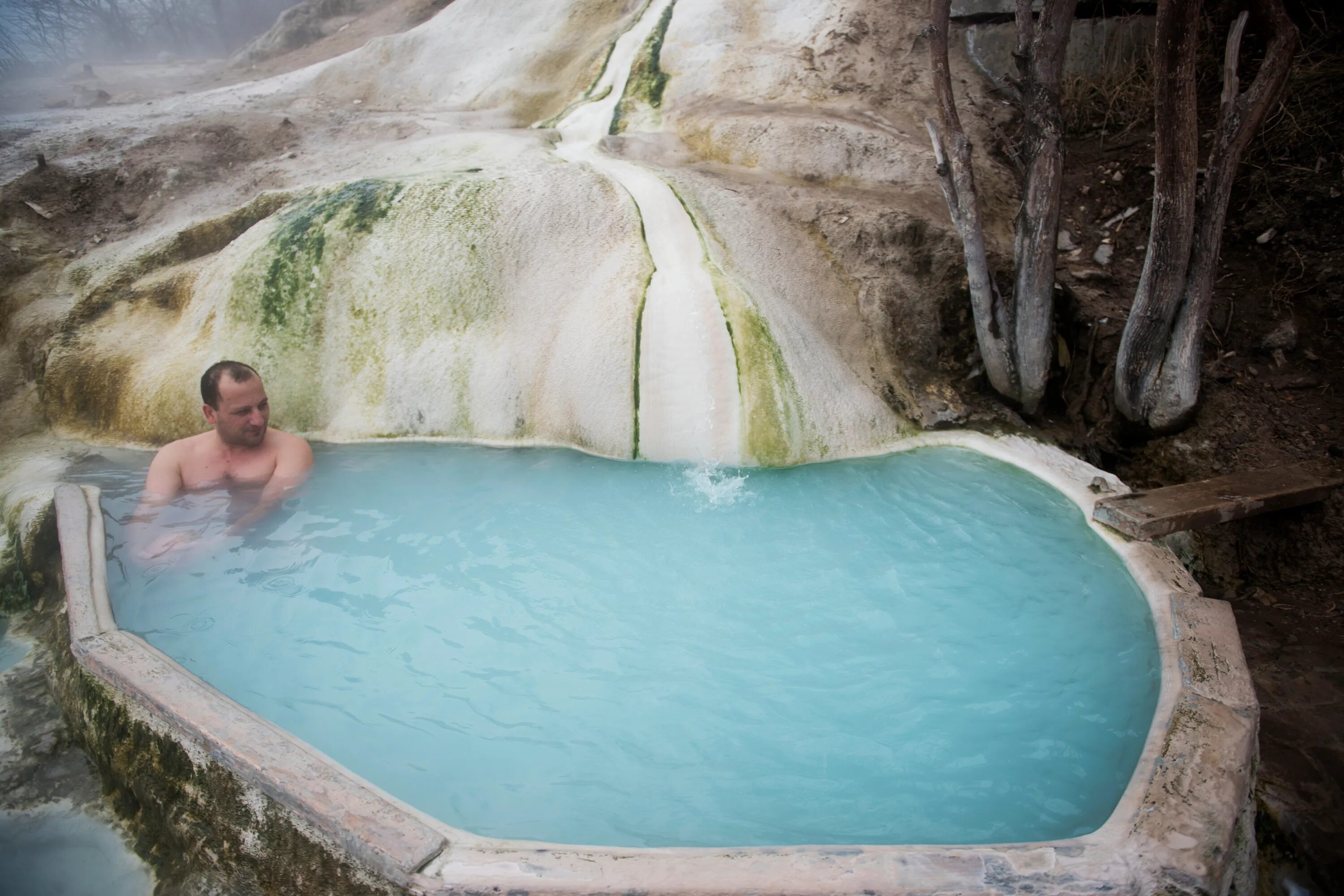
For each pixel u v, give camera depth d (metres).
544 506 4.01
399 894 2.16
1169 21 3.67
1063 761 2.63
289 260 4.91
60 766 3.12
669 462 4.30
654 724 2.80
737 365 4.24
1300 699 3.42
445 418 4.67
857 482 4.12
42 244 5.84
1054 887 2.03
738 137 5.65
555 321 4.64
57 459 4.71
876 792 2.54
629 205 4.88
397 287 4.82
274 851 2.43
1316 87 5.25
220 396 3.93
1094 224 5.43
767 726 2.79
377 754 2.69
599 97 6.48
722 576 3.52
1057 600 3.33
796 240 4.97
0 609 3.93
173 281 5.27
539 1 7.79
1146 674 2.94
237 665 3.08
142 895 2.69
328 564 3.62
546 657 3.11
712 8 6.78
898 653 3.09
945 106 4.23
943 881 2.03
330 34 10.92
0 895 2.70
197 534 3.79
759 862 2.09
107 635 3.14
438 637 3.21
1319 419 4.35
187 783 2.69
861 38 6.41
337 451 4.59
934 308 4.88
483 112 6.82
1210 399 4.50
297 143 6.43
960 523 3.81
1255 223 5.09
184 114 7.23
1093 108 5.97
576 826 2.43
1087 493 3.90
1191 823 2.20
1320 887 2.78
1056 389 4.76
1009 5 6.14
